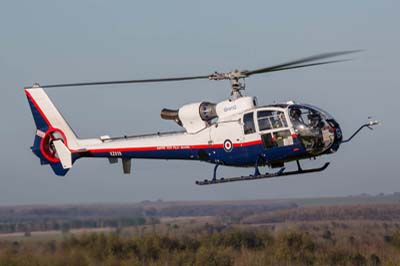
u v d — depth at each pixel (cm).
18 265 6538
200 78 5041
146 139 5534
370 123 4831
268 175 4909
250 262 7519
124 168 5744
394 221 17838
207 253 7406
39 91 6122
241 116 5038
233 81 5103
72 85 5009
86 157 5934
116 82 4959
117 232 7969
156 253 7725
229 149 5097
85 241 7412
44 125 6103
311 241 8544
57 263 6688
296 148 4856
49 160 6106
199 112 5238
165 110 5441
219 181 5075
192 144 5275
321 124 4822
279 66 4788
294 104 4928
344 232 12488
